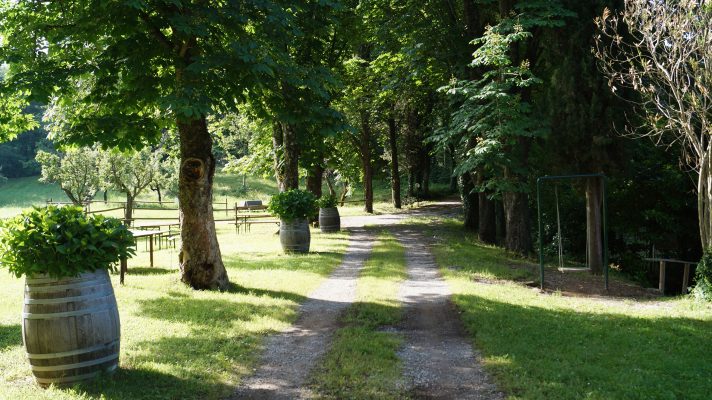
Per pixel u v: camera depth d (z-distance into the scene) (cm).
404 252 1847
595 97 1502
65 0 1037
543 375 641
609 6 1510
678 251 2142
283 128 2297
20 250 550
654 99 1347
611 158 1518
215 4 1029
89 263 582
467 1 1986
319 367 689
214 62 938
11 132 1452
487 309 992
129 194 2992
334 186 5847
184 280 1152
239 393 600
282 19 1020
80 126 1034
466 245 2017
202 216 1142
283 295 1119
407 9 2188
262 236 2441
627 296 1277
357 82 3023
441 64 2117
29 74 997
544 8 1583
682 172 1923
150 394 562
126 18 978
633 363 695
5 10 1101
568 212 2208
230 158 3250
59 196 5778
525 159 1802
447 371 680
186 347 730
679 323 930
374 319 948
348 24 2133
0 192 6103
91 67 1028
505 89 1592
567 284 1391
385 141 4312
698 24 1127
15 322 846
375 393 596
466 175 2611
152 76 1047
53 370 567
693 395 575
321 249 1873
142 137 1113
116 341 614
